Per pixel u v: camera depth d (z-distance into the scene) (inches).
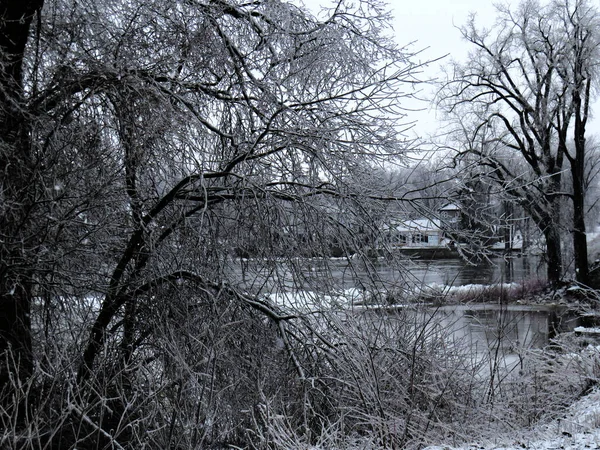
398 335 345.4
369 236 346.0
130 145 333.4
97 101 339.0
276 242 348.5
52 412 255.9
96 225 314.8
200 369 314.5
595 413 288.8
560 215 1369.3
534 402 335.3
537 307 1149.1
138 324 347.3
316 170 350.0
